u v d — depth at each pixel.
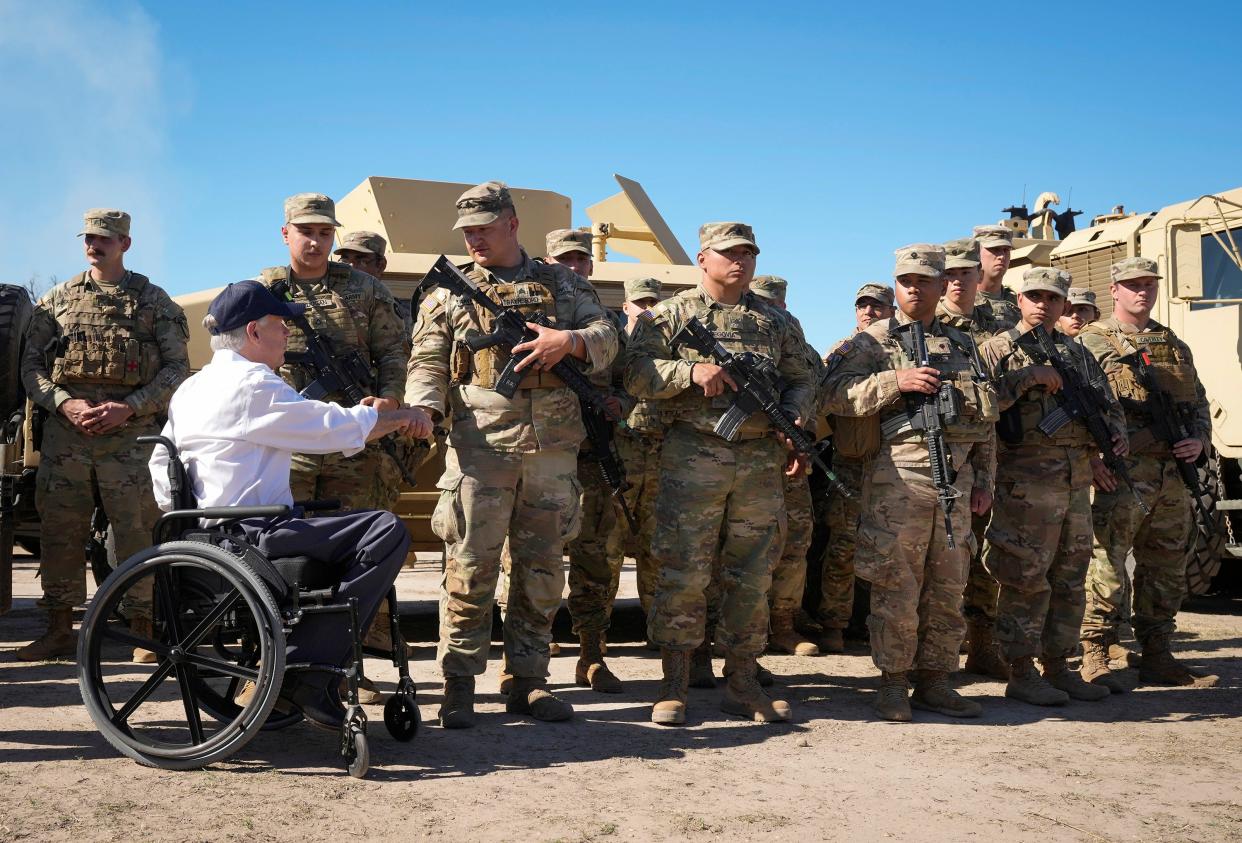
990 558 5.33
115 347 5.62
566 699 5.09
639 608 8.48
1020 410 5.23
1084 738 4.43
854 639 7.18
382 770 3.67
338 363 5.07
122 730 3.65
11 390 5.45
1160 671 5.73
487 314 4.50
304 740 4.02
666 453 4.77
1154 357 5.86
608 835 3.06
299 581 3.66
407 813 3.20
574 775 3.70
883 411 4.88
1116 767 3.94
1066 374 5.21
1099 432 5.22
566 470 4.63
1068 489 5.24
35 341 5.67
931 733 4.49
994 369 5.14
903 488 4.78
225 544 3.62
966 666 6.07
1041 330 5.34
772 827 3.18
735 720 4.67
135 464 5.75
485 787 3.51
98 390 5.65
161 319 5.81
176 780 3.45
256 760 3.73
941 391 4.75
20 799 3.20
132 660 5.64
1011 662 5.29
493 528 4.44
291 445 3.78
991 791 3.60
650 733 4.39
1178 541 5.72
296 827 3.04
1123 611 7.10
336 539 3.72
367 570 3.68
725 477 4.64
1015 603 5.26
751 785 3.63
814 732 4.48
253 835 2.95
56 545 5.68
